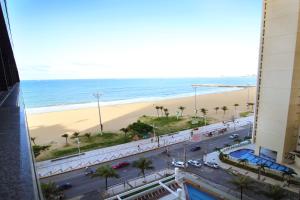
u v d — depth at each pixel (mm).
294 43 33062
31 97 149375
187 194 27781
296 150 37094
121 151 44875
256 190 29594
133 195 26953
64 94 163500
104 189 30094
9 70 17922
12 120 5926
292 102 35062
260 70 39031
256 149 41031
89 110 97125
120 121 73312
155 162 39438
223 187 30312
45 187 25297
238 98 134875
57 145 49625
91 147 47688
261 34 38031
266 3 36500
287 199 27344
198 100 125062
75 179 33312
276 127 36969
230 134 57406
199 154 43125
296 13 32344
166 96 155250
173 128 62438
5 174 2715
